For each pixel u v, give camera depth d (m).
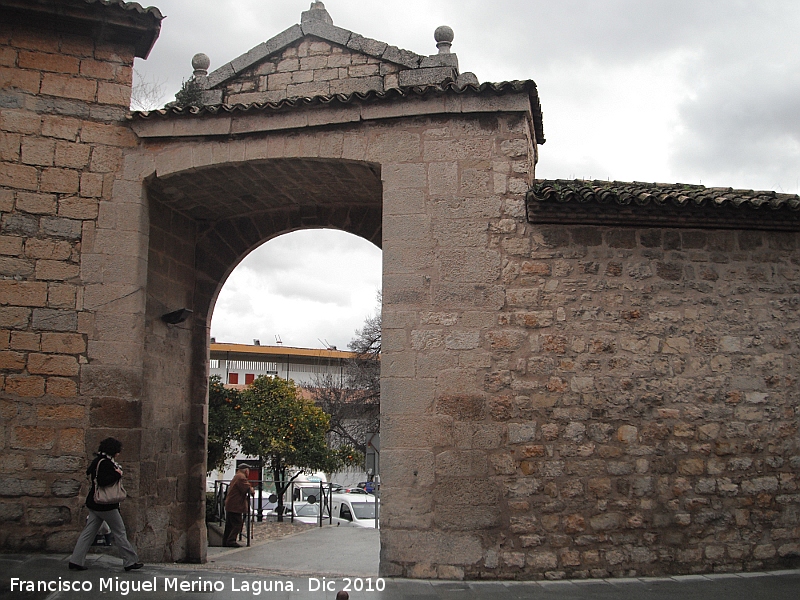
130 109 9.95
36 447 9.02
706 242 9.41
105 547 9.15
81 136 9.72
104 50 9.98
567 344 9.02
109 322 9.38
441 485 8.67
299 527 17.66
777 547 8.91
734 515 8.88
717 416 9.05
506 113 9.44
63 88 9.77
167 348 11.06
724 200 9.06
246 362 46.12
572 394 8.91
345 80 10.84
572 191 9.02
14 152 9.50
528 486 8.69
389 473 8.73
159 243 10.81
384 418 8.86
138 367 9.40
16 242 9.32
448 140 9.43
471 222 9.23
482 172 9.33
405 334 9.02
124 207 9.66
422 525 8.60
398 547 8.58
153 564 9.64
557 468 8.76
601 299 9.15
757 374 9.19
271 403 20.23
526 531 8.59
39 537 8.89
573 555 8.58
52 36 9.84
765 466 9.02
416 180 9.36
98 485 8.02
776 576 8.52
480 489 8.66
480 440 8.77
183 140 9.85
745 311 9.30
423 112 9.42
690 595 7.61
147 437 10.34
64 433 9.09
